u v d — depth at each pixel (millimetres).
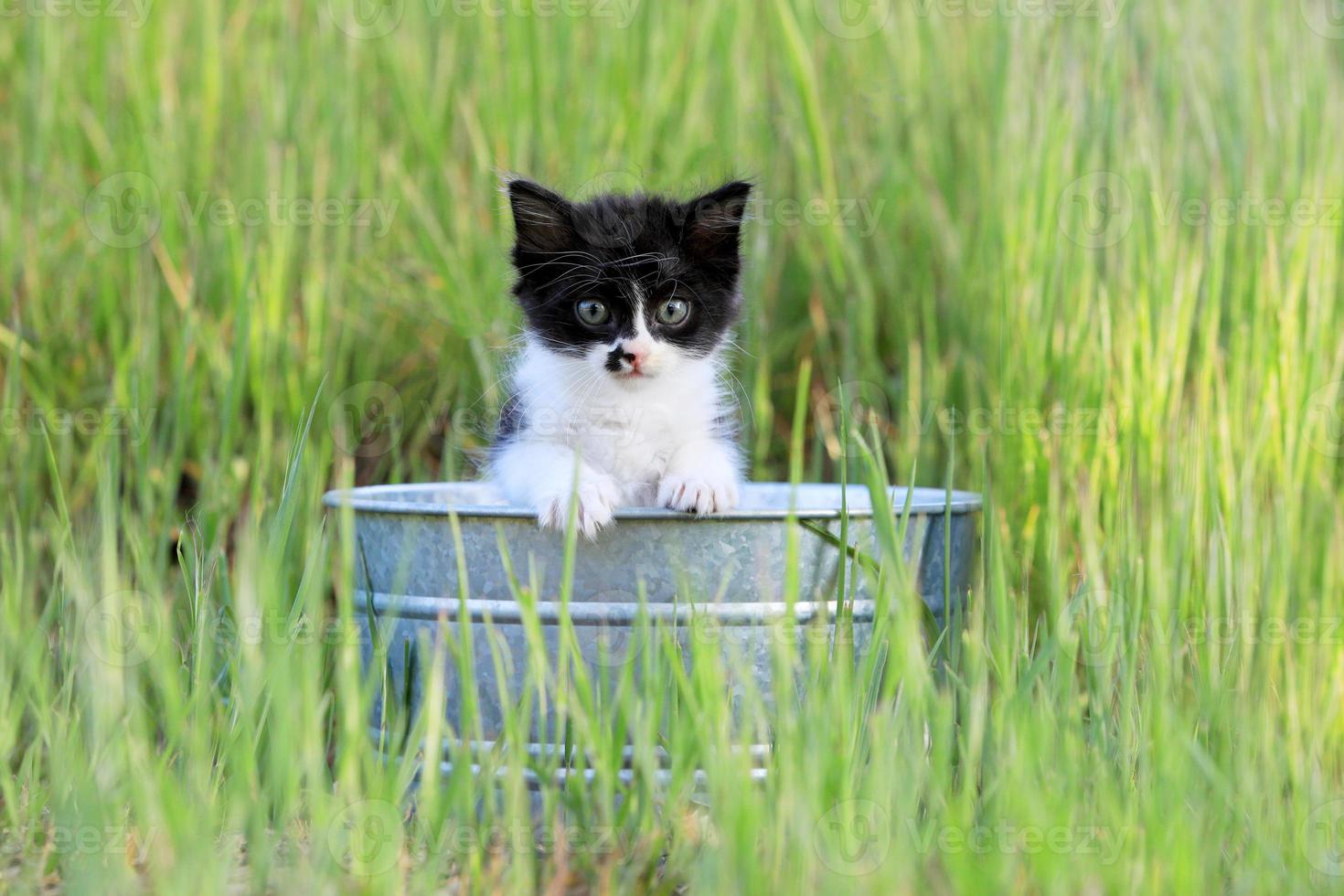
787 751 2221
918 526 2766
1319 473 3244
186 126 4227
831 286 4312
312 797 2279
